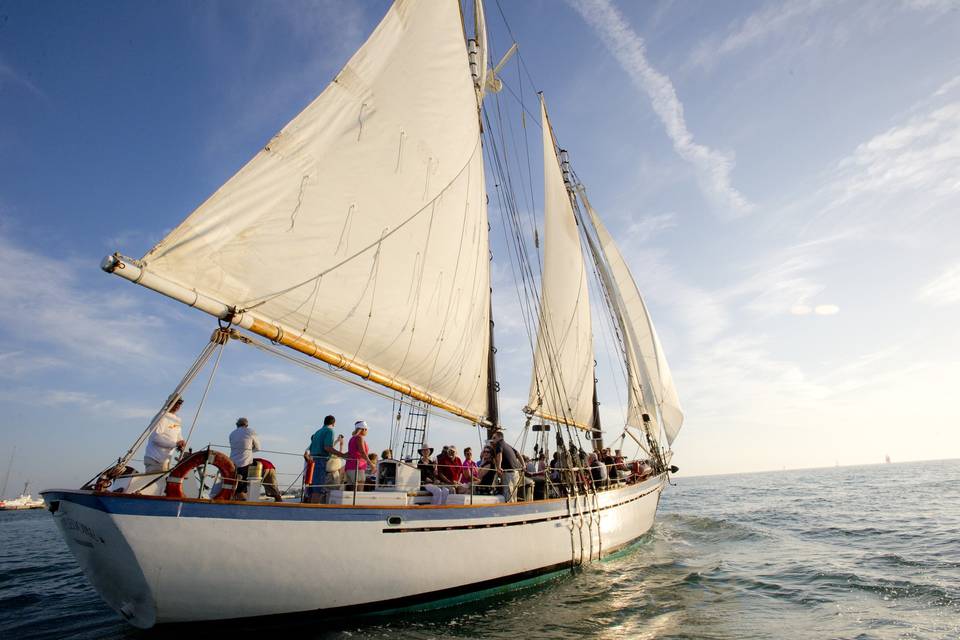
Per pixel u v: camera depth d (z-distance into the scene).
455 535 10.69
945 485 59.28
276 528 8.49
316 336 10.84
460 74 14.83
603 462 18.19
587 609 10.95
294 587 8.63
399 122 12.61
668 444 24.11
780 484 96.62
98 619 10.38
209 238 8.91
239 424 9.21
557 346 21.48
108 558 7.68
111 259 7.70
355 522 9.32
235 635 8.48
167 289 8.42
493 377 17.70
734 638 9.17
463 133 14.99
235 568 8.12
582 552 14.25
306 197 10.42
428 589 10.18
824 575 14.12
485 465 13.41
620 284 26.00
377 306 11.95
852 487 66.81
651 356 24.92
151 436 8.51
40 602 12.23
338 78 11.18
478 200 15.96
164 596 7.75
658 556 17.50
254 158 9.62
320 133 10.74
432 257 13.66
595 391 23.91
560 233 22.95
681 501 57.88
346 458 10.26
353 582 9.23
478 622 10.00
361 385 12.35
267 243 9.75
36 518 52.34
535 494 15.13
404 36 12.66
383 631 9.25
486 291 16.89
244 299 9.49
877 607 10.98
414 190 12.98
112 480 7.90
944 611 10.55
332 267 10.86
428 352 13.77
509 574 11.79
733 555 17.75
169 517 7.66
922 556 16.52
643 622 10.11
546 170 23.58
